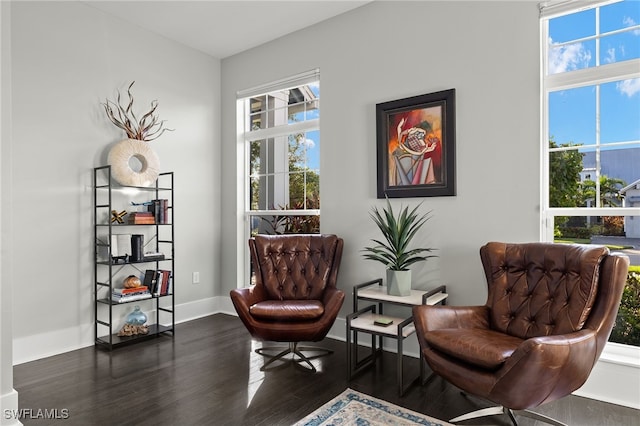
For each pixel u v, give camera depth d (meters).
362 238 3.53
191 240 4.31
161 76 4.05
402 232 2.91
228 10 3.58
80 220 3.41
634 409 2.32
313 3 3.48
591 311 2.09
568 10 2.63
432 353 2.22
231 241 4.54
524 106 2.77
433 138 3.13
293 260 3.44
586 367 1.91
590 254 2.15
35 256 3.14
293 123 4.13
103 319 3.55
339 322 3.65
